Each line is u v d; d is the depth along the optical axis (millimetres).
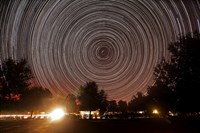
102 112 97875
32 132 28047
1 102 62562
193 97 28469
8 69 60406
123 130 26188
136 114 80562
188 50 28969
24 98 82750
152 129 25812
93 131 26000
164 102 32656
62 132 26094
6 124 44906
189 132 22156
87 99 94188
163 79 31750
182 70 29344
